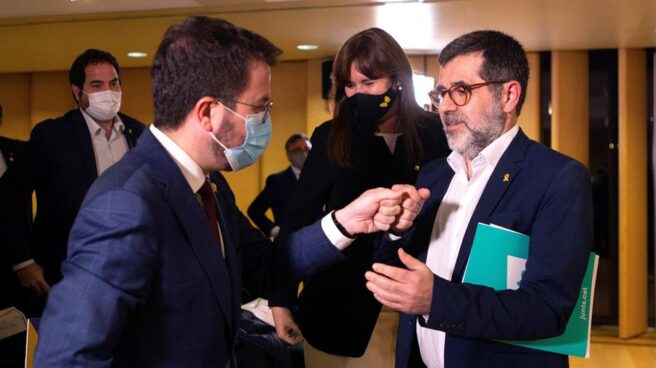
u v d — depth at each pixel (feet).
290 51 18.60
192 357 4.02
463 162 5.56
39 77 20.80
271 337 8.53
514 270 4.93
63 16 14.40
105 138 9.30
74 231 3.78
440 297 4.70
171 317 3.96
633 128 18.29
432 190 5.79
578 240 4.74
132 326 3.92
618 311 19.27
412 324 5.68
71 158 8.84
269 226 16.96
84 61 9.06
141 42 16.79
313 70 19.57
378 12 14.12
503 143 5.23
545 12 14.02
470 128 5.16
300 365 9.49
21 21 14.70
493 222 5.02
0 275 9.65
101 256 3.66
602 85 19.19
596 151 19.30
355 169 6.93
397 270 4.75
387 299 4.78
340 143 6.91
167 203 3.99
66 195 8.77
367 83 6.84
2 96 21.01
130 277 3.70
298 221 7.07
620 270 18.28
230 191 5.07
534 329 4.67
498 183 5.12
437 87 5.35
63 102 20.79
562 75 18.76
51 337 3.61
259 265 5.88
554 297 4.67
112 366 3.86
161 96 4.17
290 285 5.55
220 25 4.19
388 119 7.07
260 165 20.33
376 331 7.32
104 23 14.87
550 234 4.79
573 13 14.07
